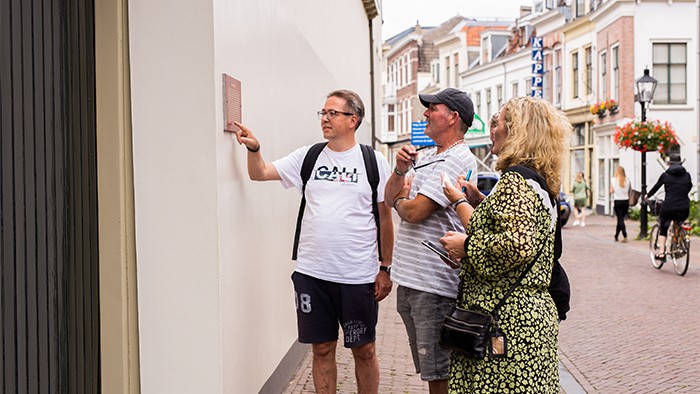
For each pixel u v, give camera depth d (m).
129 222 3.59
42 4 3.03
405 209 4.09
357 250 4.42
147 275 3.62
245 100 4.30
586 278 12.53
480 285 3.23
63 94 3.20
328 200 4.43
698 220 21.94
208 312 3.62
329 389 4.51
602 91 32.09
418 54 64.62
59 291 3.16
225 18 3.81
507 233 3.06
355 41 15.12
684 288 11.28
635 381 6.27
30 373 2.96
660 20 29.44
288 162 4.48
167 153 3.59
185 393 3.64
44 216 3.05
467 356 3.21
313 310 4.43
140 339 3.63
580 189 25.00
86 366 3.41
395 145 66.69
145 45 3.57
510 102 3.30
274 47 5.24
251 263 4.42
